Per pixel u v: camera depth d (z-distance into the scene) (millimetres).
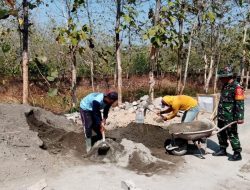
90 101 6906
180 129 6789
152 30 9852
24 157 6359
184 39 11492
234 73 6883
